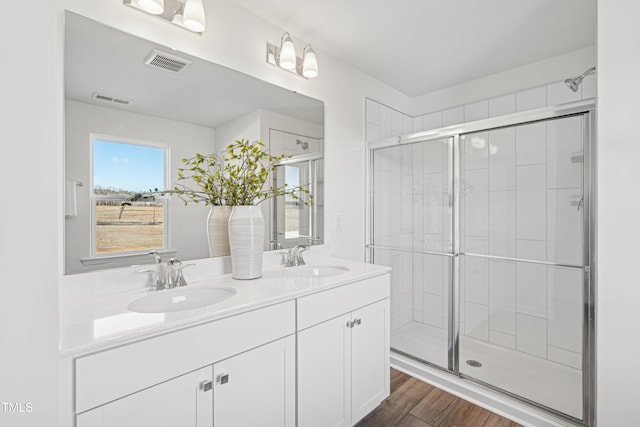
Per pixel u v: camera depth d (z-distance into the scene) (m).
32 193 0.49
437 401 1.92
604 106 1.25
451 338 2.14
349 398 1.61
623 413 1.22
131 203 1.37
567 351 1.76
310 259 2.12
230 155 1.69
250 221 1.55
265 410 1.23
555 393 1.77
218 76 1.64
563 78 2.23
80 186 1.23
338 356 1.55
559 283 1.78
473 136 2.05
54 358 0.50
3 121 0.47
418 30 1.95
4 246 0.47
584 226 1.67
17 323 0.47
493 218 2.00
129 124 1.36
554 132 1.75
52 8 0.51
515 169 1.90
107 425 0.86
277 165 1.91
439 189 2.21
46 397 0.49
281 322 1.29
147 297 1.26
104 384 0.85
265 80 1.84
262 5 1.72
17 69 0.48
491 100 2.57
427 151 2.26
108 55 1.30
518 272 1.93
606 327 1.26
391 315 2.46
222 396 1.10
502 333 2.02
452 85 2.78
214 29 1.62
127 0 1.32
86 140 1.25
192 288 1.40
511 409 1.75
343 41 2.08
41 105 0.50
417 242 2.33
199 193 1.58
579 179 1.67
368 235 2.58
